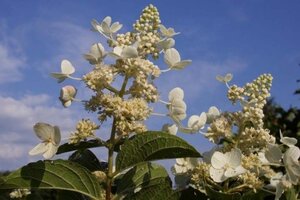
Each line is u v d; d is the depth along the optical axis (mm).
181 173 858
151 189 746
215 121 875
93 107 753
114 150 833
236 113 873
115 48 766
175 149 723
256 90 877
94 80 755
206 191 783
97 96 753
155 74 770
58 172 718
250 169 840
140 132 745
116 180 879
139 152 737
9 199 956
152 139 722
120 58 761
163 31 808
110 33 801
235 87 883
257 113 853
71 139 748
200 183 835
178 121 837
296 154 829
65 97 771
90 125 748
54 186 733
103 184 798
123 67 760
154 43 799
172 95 835
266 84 881
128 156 741
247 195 810
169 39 805
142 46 789
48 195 1019
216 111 917
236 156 808
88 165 849
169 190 748
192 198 782
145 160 742
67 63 792
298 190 924
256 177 834
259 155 862
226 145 856
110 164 755
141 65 755
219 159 812
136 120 756
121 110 733
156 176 787
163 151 729
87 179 730
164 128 850
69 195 777
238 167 804
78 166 713
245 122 879
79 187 738
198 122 856
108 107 743
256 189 813
